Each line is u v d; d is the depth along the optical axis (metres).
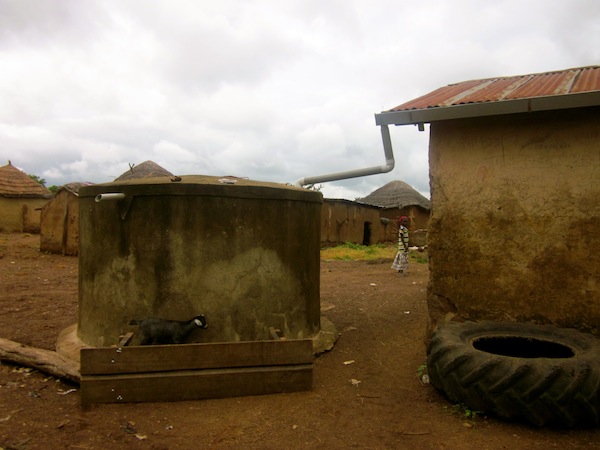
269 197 5.29
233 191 5.09
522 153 4.88
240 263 5.14
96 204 5.35
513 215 4.92
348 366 5.36
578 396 3.53
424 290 9.77
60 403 4.27
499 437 3.61
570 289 4.69
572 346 4.31
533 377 3.65
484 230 5.04
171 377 4.34
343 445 3.58
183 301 5.00
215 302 5.05
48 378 4.87
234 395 4.46
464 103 4.69
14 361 5.14
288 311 5.49
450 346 4.18
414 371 5.14
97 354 4.24
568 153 4.69
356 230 24.73
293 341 4.59
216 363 4.42
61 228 16.14
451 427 3.81
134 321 4.85
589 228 4.61
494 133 4.99
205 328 4.96
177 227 4.99
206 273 5.03
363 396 4.52
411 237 21.80
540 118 4.78
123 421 3.94
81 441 3.58
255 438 3.68
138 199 5.05
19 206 24.47
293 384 4.59
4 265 13.41
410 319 7.24
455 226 5.18
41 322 7.02
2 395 4.40
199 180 5.43
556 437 3.59
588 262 4.62
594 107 4.53
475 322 4.82
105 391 4.25
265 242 5.29
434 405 4.26
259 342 4.51
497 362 3.82
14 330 6.54
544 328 4.62
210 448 3.53
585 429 3.69
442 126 5.25
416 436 3.70
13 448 3.42
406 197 30.73
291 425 3.90
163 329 4.75
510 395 3.69
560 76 6.08
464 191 5.13
